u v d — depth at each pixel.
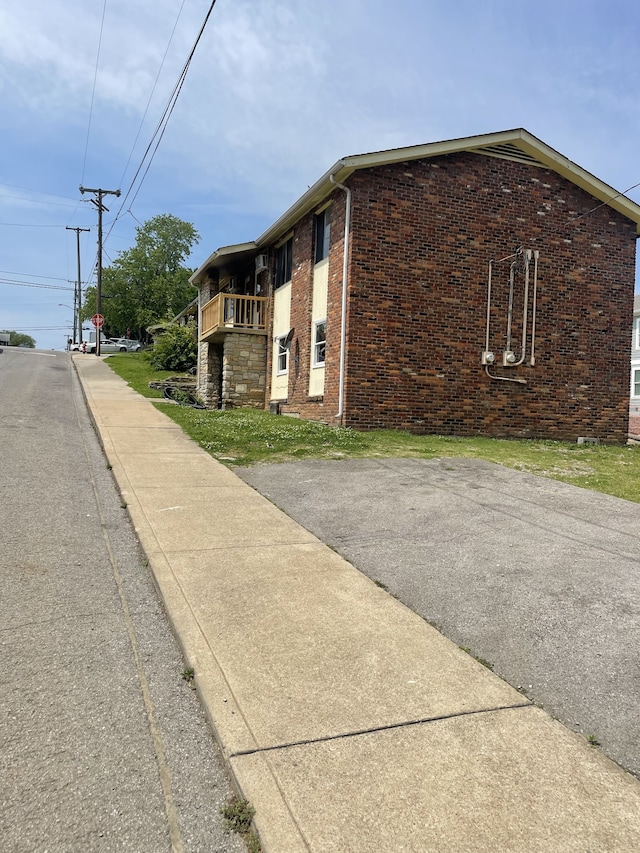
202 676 3.32
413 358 13.02
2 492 6.73
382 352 12.80
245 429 11.61
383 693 3.21
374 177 12.67
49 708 3.07
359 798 2.46
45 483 7.27
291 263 16.81
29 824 2.34
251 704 3.07
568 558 5.39
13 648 3.62
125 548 5.39
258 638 3.75
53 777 2.60
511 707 3.13
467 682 3.34
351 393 12.62
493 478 8.65
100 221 39.25
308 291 14.98
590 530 6.25
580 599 4.53
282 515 6.43
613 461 11.02
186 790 2.56
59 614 4.09
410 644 3.74
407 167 12.88
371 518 6.48
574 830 2.32
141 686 3.30
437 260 13.11
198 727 2.98
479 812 2.40
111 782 2.59
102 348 44.31
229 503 6.79
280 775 2.57
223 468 8.53
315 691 3.20
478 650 3.75
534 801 2.47
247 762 2.65
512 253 13.65
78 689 3.25
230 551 5.27
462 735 2.88
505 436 13.74
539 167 13.83
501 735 2.89
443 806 2.42
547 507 7.13
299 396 15.44
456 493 7.66
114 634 3.87
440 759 2.71
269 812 2.38
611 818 2.39
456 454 10.49
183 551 5.22
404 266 12.90
